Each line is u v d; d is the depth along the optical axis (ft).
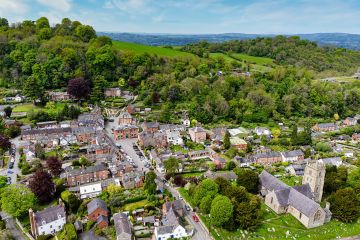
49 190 419.33
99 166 482.28
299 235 367.45
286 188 417.08
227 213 355.97
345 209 390.63
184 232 356.59
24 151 538.88
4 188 409.90
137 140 635.66
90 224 367.86
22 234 365.61
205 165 529.04
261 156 562.66
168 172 491.31
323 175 420.36
